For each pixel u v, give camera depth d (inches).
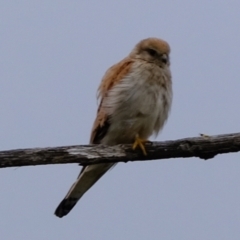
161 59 477.7
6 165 374.9
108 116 464.8
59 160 382.3
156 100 462.0
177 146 403.2
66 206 496.4
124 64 482.0
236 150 394.3
